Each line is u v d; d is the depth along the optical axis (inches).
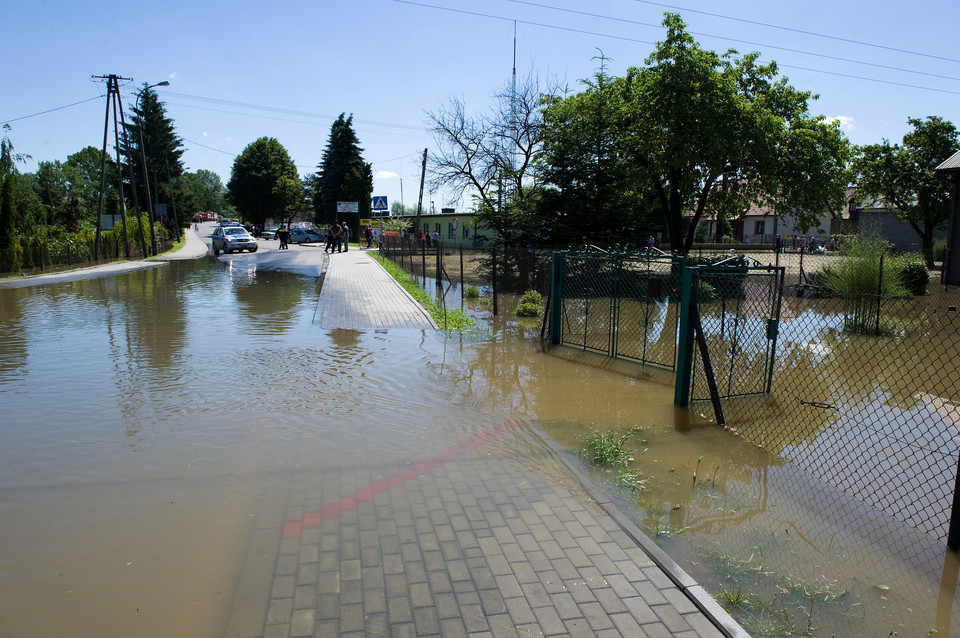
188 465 190.4
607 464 197.3
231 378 299.7
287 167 3075.8
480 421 238.5
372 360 343.3
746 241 1987.0
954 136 1003.9
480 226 797.2
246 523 152.6
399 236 1233.4
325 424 231.3
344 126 2370.8
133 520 154.8
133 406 253.0
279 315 499.8
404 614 115.7
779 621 120.3
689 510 168.4
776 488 184.1
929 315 446.9
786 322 488.4
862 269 508.4
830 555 145.9
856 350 393.4
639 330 452.4
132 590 125.1
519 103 915.4
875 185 1042.7
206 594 123.3
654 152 657.0
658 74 613.3
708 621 114.8
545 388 291.9
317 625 112.7
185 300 596.1
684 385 264.1
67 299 603.8
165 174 2428.6
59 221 1905.8
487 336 423.2
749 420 249.8
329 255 1306.6
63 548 141.8
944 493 180.4
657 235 1475.1
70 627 113.7
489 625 112.7
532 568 131.9
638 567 132.8
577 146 692.1
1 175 898.7
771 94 679.7
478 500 166.2
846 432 236.2
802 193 662.5
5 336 406.3
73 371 311.9
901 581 135.2
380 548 139.9
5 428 225.1
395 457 198.1
